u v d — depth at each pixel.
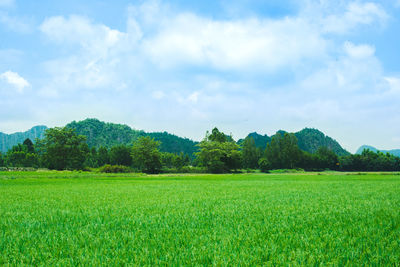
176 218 8.41
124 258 4.52
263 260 4.46
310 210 9.95
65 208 11.10
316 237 5.85
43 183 31.61
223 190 21.08
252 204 12.00
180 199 14.41
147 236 6.07
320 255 4.55
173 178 46.97
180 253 4.75
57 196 16.62
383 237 5.80
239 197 15.36
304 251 4.86
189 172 88.69
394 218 8.04
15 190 21.83
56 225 7.57
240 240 5.63
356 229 6.61
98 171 65.50
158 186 26.64
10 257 4.68
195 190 21.22
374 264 4.21
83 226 7.37
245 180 40.00
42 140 77.56
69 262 4.31
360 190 20.38
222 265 4.12
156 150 83.88
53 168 79.69
